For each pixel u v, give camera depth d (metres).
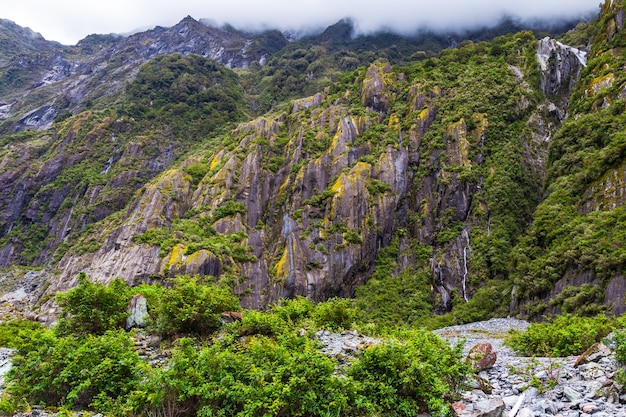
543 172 62.72
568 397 9.07
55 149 109.00
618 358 10.12
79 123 111.31
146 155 101.56
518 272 42.81
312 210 61.34
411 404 8.77
